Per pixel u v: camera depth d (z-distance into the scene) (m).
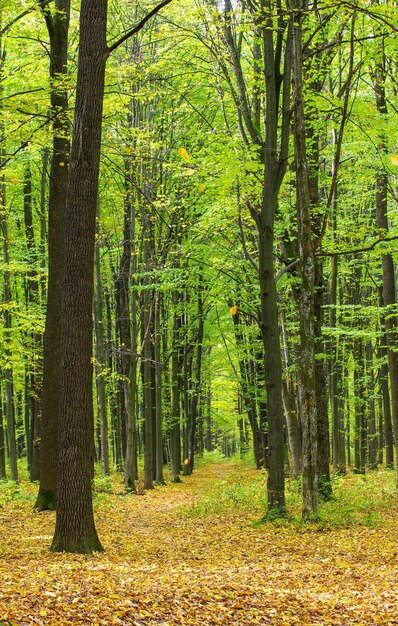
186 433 39.12
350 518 13.64
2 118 13.59
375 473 25.77
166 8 17.59
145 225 24.17
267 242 14.56
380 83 15.98
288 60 14.54
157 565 9.34
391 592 7.79
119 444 37.81
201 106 22.55
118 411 37.41
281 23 14.93
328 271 25.22
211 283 18.05
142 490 24.83
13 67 17.52
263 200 14.53
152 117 22.64
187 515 15.98
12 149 20.91
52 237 15.37
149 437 26.05
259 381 29.95
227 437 72.81
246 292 18.36
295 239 18.38
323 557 10.27
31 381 26.17
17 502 16.62
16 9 13.61
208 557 10.42
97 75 9.92
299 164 13.78
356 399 27.02
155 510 17.78
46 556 9.08
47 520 13.40
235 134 17.16
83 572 7.73
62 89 13.63
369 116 15.38
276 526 13.27
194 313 29.34
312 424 13.54
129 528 13.89
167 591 7.03
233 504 17.30
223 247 18.16
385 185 18.47
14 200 27.00
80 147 9.87
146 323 27.39
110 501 19.06
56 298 15.38
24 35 14.98
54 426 15.23
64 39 14.77
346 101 13.96
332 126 16.02
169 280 19.44
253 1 14.73
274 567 9.34
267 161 14.47
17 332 20.98
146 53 21.02
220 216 16.58
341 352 27.33
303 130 13.71
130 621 5.87
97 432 41.66
